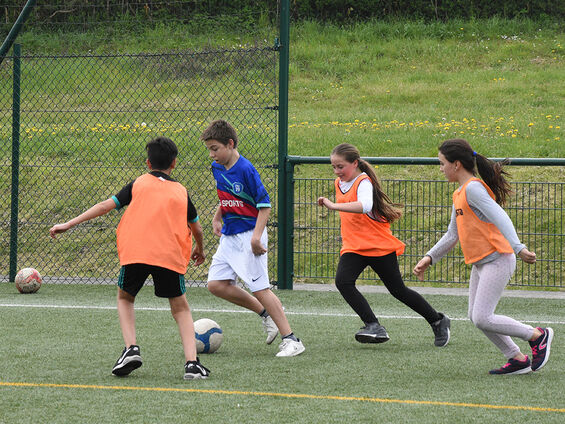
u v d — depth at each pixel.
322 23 101.44
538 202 41.31
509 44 90.94
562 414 14.94
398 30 96.38
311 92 77.19
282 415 14.79
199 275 38.75
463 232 18.50
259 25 83.00
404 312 28.25
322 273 36.34
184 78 50.06
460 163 18.58
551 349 21.73
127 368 17.61
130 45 74.56
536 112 65.31
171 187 18.17
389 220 22.11
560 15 103.31
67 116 58.16
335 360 20.08
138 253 17.59
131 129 53.75
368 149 53.66
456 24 97.69
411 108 69.31
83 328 24.61
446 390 16.86
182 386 17.12
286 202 34.00
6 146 51.53
